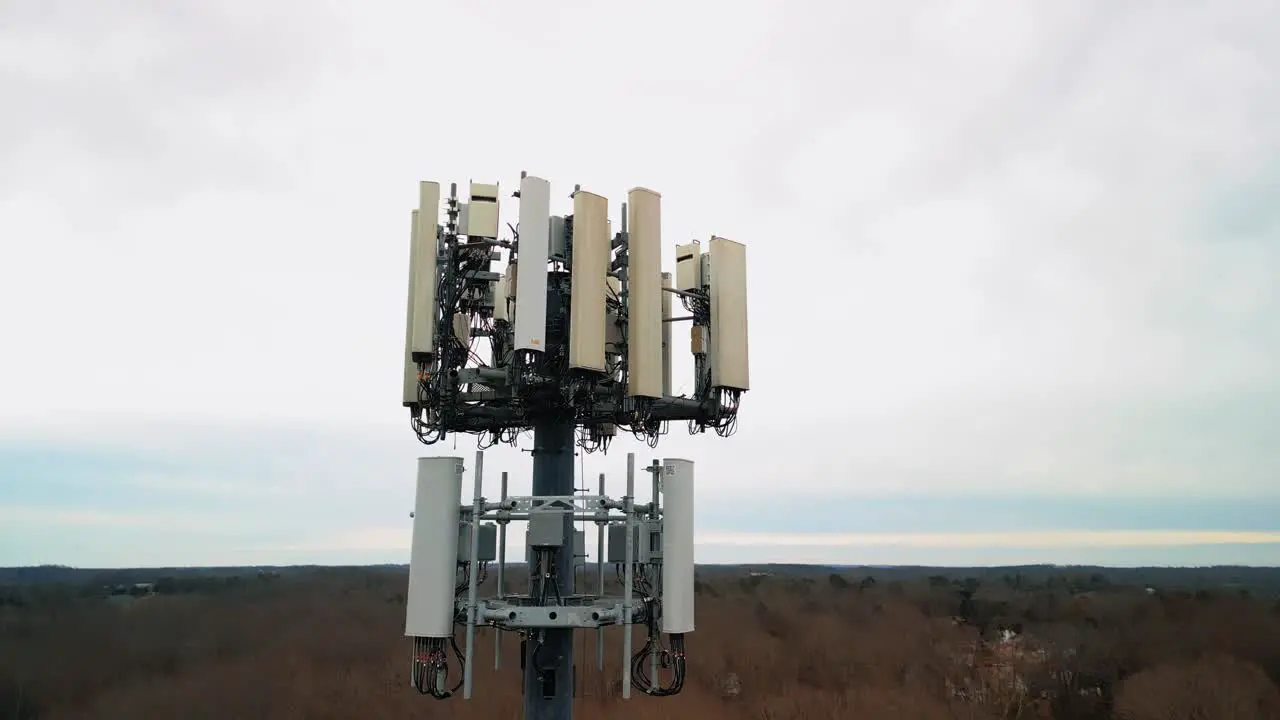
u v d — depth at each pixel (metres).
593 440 16.28
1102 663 50.59
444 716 37.91
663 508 12.83
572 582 13.04
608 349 13.53
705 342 14.41
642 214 12.86
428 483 12.46
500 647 14.03
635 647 28.41
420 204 12.95
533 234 11.98
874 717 41.94
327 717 40.12
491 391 13.49
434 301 12.82
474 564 12.00
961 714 42.16
